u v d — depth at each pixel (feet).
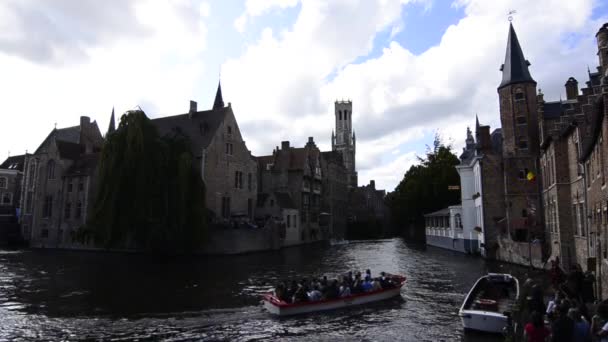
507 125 118.01
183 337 47.11
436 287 76.18
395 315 56.44
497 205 119.85
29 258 132.05
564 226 86.07
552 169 93.50
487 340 43.98
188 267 107.76
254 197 187.32
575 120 74.74
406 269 100.94
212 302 64.49
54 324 51.88
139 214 123.13
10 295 69.67
